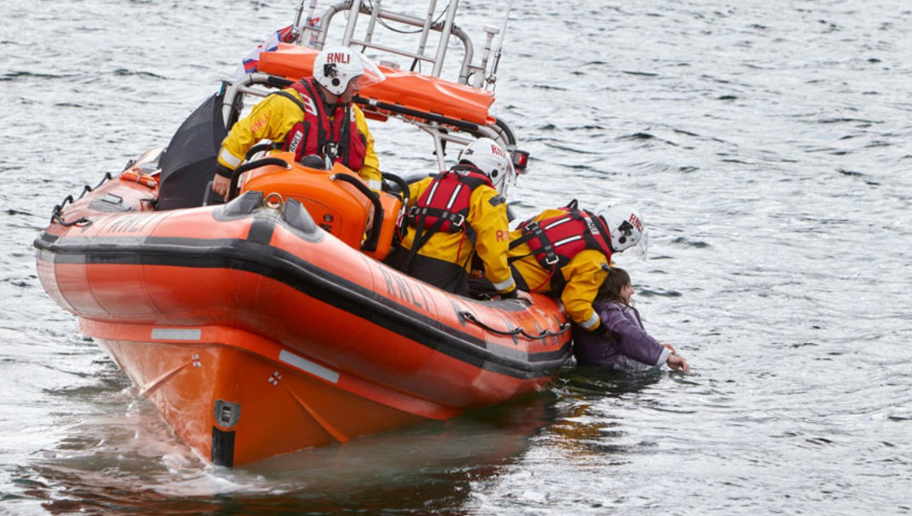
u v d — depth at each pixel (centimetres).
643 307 3016
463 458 1880
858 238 3841
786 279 3312
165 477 1709
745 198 4472
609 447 1975
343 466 1811
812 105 7038
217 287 1625
